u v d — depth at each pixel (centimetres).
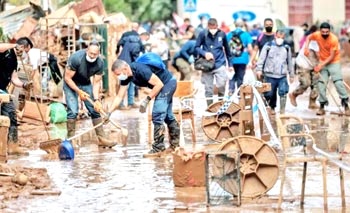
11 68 2331
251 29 6053
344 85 3231
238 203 1688
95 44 2505
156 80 2255
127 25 4178
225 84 3253
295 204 1697
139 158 2277
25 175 1900
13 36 3859
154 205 1717
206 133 2427
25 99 3009
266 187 1742
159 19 8106
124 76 2284
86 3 4312
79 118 3200
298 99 3831
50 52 3616
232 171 1702
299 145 1717
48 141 2344
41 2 3975
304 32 6094
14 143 2362
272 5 7625
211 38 3247
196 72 5572
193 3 6372
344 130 2691
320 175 1983
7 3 4594
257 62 3192
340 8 8062
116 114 3391
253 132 2333
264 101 2592
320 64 3228
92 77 2795
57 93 3484
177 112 2477
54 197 1802
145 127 2945
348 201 1720
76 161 2238
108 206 1716
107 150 2430
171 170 2091
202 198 1772
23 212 1667
